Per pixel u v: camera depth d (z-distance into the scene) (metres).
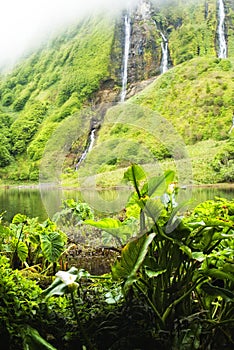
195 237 1.75
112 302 1.79
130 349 1.66
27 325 1.62
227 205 1.95
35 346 1.53
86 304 1.84
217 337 1.72
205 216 1.88
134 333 1.69
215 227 1.74
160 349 1.66
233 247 1.81
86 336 1.61
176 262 1.72
